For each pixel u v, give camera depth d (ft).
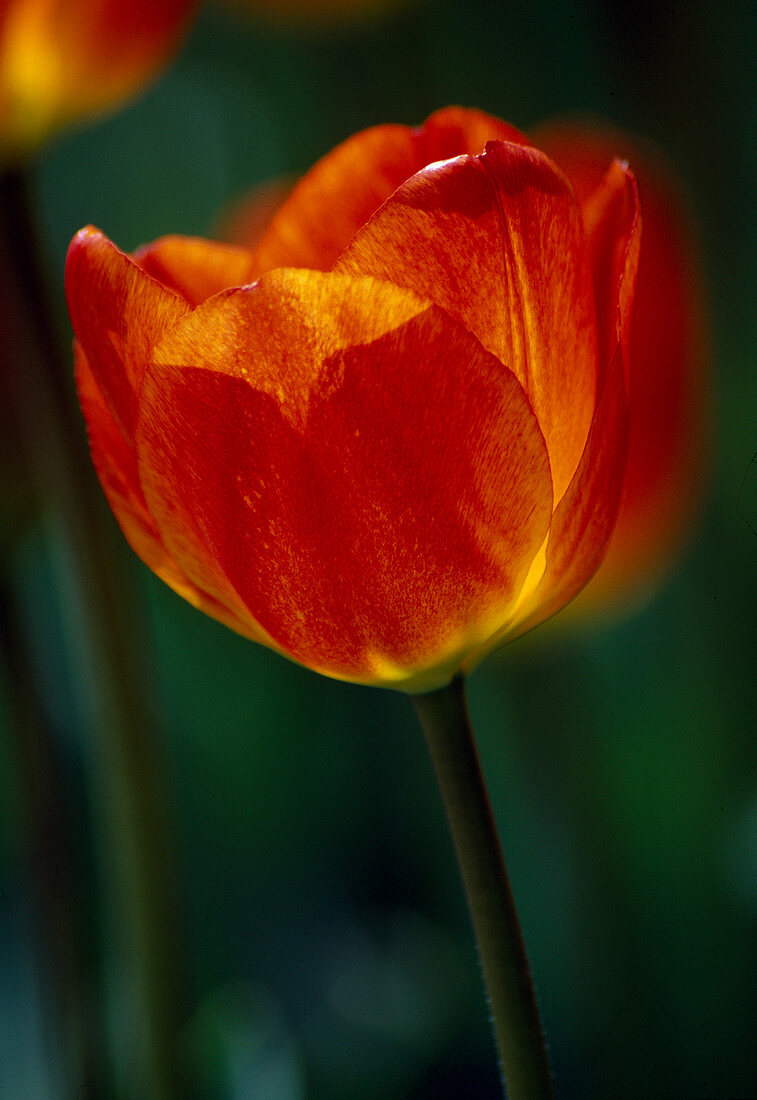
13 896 2.76
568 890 2.59
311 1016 2.83
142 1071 1.91
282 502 1.47
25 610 2.07
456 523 1.47
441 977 2.75
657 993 2.60
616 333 1.49
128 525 1.56
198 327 1.44
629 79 2.62
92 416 1.56
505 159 1.46
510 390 1.45
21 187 1.89
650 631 2.93
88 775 2.88
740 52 2.68
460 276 1.46
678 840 2.75
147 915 1.88
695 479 2.15
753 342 2.76
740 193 2.71
